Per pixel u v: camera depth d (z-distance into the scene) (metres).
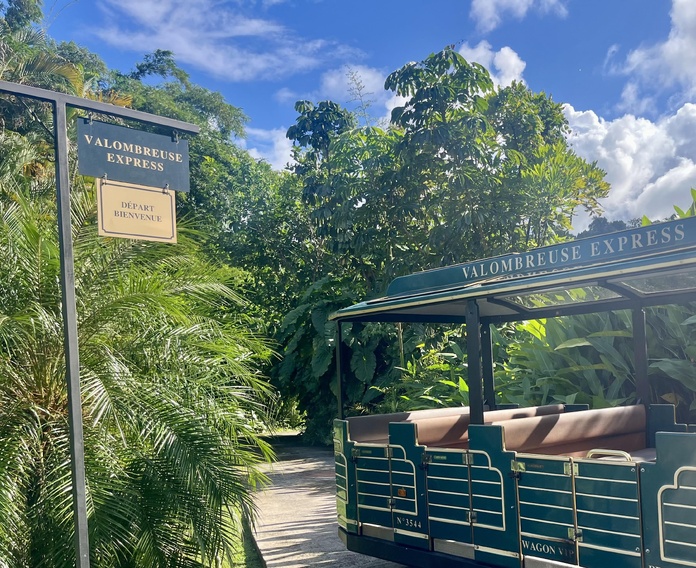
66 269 3.97
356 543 6.00
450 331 13.72
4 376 5.66
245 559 7.02
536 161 14.76
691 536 3.73
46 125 18.47
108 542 5.09
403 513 5.60
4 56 18.19
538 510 4.55
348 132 15.91
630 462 4.06
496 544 4.83
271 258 20.77
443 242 13.86
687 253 4.02
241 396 6.60
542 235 14.52
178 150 4.61
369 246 15.05
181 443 5.54
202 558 5.52
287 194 20.72
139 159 4.41
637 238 4.59
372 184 14.97
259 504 9.45
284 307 20.48
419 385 12.63
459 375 11.87
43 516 5.21
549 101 17.73
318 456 15.02
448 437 6.14
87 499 5.10
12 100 18.02
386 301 6.12
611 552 4.12
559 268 5.07
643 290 5.67
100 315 5.82
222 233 20.89
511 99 15.47
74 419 3.92
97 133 4.24
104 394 5.29
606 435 5.93
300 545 7.14
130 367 5.98
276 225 20.70
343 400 6.47
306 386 17.23
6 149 16.55
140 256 6.43
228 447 5.88
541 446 5.27
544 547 4.51
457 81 13.78
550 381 10.25
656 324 9.40
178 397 5.91
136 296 5.77
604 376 10.09
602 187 15.84
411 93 14.22
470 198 13.60
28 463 5.46
